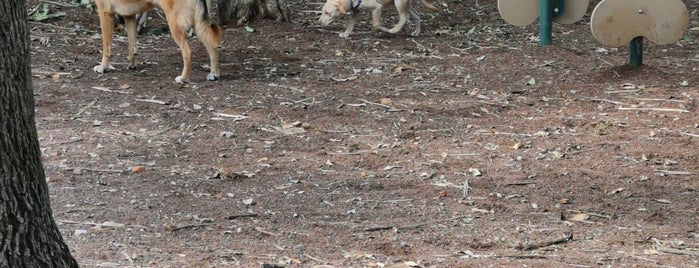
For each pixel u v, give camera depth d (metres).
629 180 8.54
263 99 11.06
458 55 13.29
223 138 9.64
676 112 10.59
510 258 6.64
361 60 12.98
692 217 7.63
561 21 13.73
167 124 10.08
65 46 13.31
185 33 11.58
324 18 14.20
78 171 8.43
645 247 6.95
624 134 9.88
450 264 6.48
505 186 8.34
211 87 11.55
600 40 11.98
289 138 9.70
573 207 7.83
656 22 11.99
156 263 6.33
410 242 6.96
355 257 6.61
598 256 6.72
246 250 6.70
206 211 7.54
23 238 4.60
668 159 9.12
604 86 11.68
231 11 14.69
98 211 7.44
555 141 9.65
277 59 12.98
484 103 11.02
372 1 14.05
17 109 4.49
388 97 11.27
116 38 13.87
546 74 12.25
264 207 7.69
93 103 10.76
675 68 12.42
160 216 7.38
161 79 11.91
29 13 14.55
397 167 8.87
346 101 11.08
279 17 14.98
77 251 6.53
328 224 7.32
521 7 13.56
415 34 14.42
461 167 8.85
